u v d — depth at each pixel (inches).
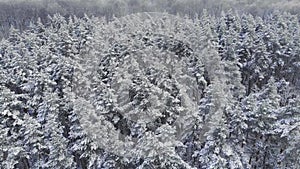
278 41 2096.5
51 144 1174.3
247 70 2001.7
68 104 1378.0
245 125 1219.2
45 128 1250.6
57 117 1322.6
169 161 1015.6
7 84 1717.5
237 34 2112.5
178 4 4510.3
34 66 1758.1
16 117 1304.1
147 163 1015.0
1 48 2274.9
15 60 1749.5
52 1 4623.5
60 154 1154.7
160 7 4436.5
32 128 1208.8
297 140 1182.3
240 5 4547.2
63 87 1546.5
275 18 2778.1
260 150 1378.0
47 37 2358.5
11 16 4446.4
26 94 1547.7
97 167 1157.1
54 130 1198.9
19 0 4552.2
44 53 1854.1
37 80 1504.7
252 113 1274.6
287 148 1246.9
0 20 4360.2
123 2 4478.3
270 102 1284.4
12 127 1325.0
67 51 1989.4
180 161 1045.2
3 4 4468.5
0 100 1321.4
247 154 1408.7
